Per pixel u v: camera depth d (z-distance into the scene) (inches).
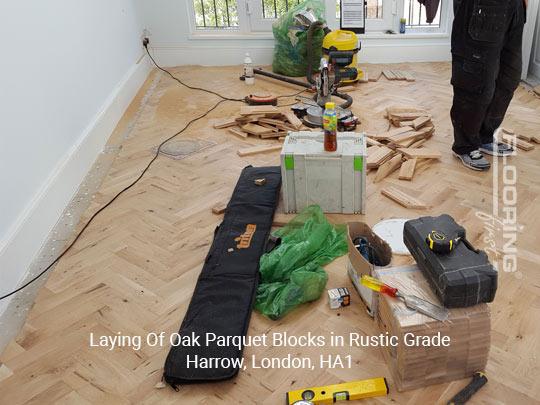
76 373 70.5
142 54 194.5
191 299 79.3
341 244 91.4
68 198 112.8
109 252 94.9
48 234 101.7
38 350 74.6
